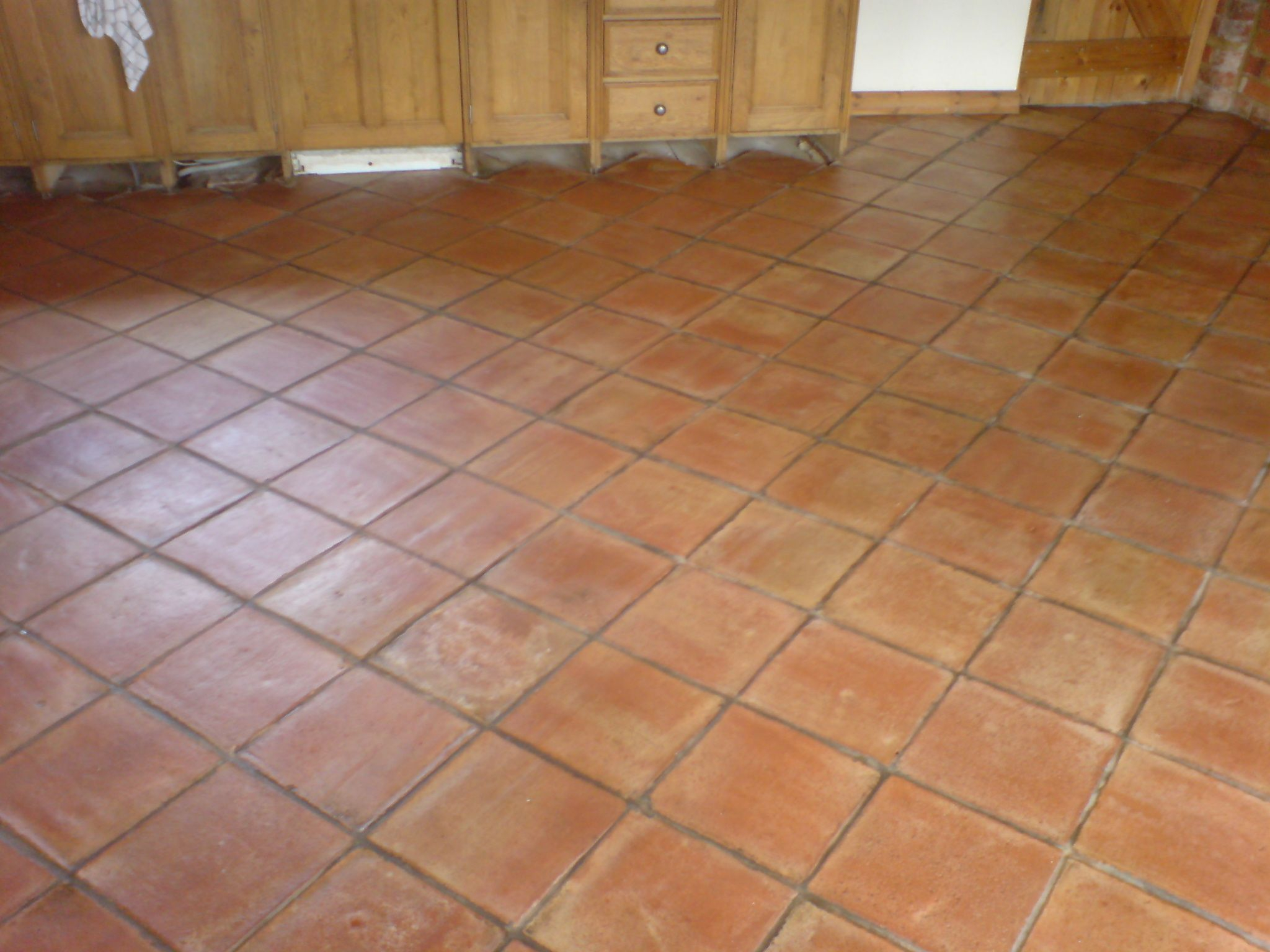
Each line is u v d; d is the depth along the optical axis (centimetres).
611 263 433
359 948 199
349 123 486
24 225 451
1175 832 221
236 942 200
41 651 258
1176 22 573
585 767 233
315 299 405
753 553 291
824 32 491
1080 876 213
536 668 256
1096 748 239
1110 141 550
